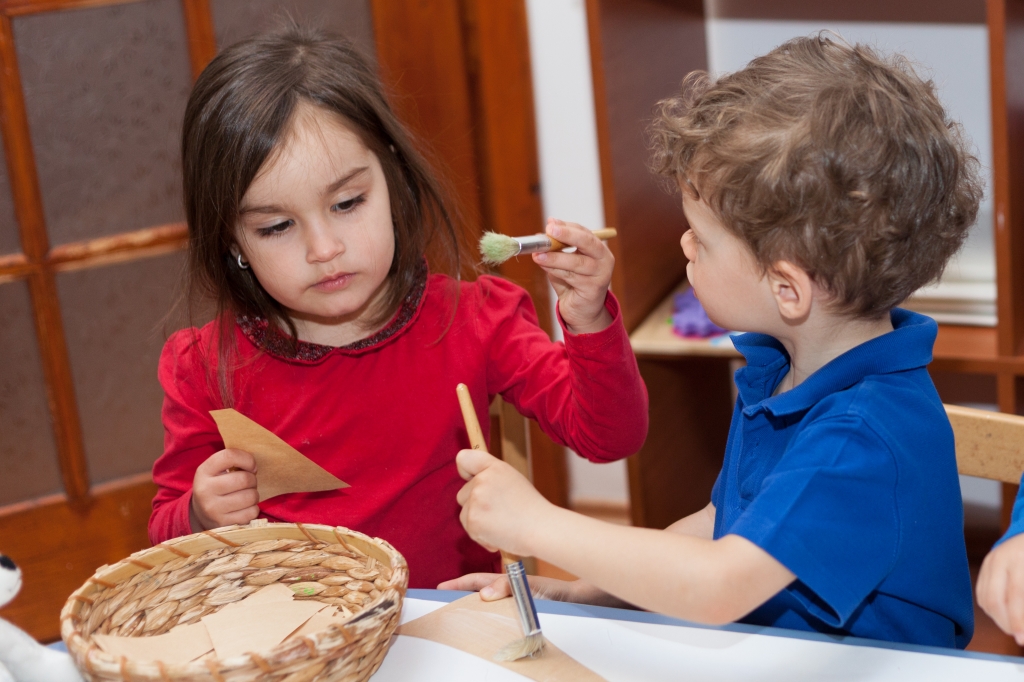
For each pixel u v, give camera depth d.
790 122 0.70
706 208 0.75
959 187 0.76
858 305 0.73
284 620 0.76
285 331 1.09
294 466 0.92
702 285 0.78
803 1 1.81
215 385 1.09
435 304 1.11
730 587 0.65
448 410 1.08
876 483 0.68
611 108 1.49
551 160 2.05
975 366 1.43
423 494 1.10
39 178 1.71
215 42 1.74
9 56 1.64
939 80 1.74
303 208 0.92
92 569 1.88
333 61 0.99
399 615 0.68
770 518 0.66
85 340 1.79
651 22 1.64
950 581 0.77
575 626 0.73
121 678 0.62
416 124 1.95
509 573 0.70
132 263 1.79
